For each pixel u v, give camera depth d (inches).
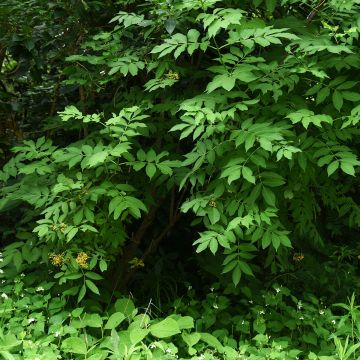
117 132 125.9
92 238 132.3
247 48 117.6
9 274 141.2
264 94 122.6
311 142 119.7
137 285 169.0
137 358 110.0
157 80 128.0
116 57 137.9
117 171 134.6
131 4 159.8
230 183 114.1
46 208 133.2
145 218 158.1
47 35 156.1
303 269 173.6
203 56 152.0
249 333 135.0
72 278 123.6
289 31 127.1
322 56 124.9
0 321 124.5
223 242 114.1
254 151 114.3
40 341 118.1
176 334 126.8
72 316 127.4
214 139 121.0
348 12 127.3
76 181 129.3
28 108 191.9
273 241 115.6
